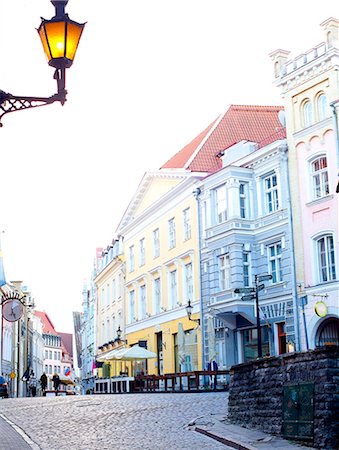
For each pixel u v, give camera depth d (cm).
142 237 5138
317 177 3195
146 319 4925
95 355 7150
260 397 1355
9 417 2078
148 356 4150
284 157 3353
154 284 4859
